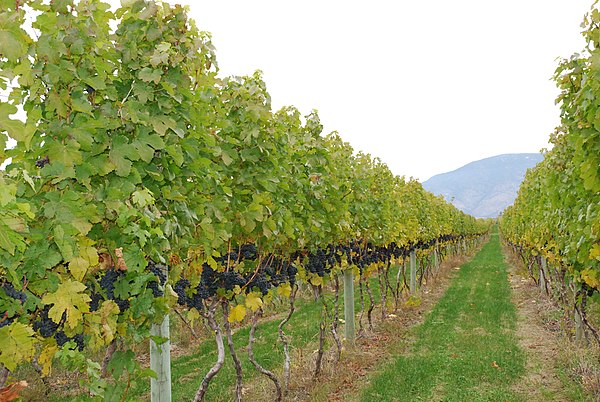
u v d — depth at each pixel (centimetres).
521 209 1588
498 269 2334
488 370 715
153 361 357
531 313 1204
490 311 1202
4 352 207
